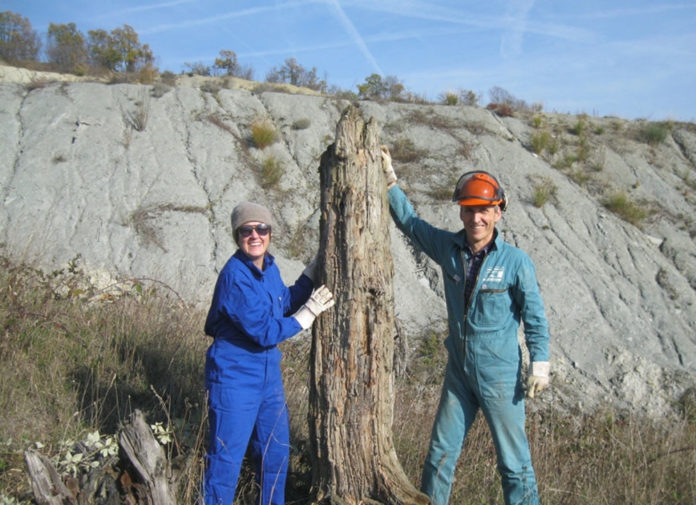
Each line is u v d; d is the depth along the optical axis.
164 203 9.97
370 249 3.28
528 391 3.34
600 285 9.31
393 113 13.09
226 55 21.00
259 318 3.16
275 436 3.43
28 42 22.23
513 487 3.44
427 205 10.52
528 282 3.40
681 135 13.27
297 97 13.25
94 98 12.17
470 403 3.61
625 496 3.93
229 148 11.44
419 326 8.34
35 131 11.17
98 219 9.46
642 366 7.95
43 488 2.79
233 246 9.38
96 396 4.46
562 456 4.87
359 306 3.26
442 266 3.65
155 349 5.14
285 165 11.32
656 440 5.05
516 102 14.54
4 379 4.39
